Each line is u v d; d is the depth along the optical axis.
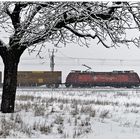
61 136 19.88
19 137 19.00
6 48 28.92
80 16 23.27
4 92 29.12
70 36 25.34
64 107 37.09
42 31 21.62
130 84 127.12
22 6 26.12
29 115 27.73
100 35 23.91
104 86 127.88
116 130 22.88
